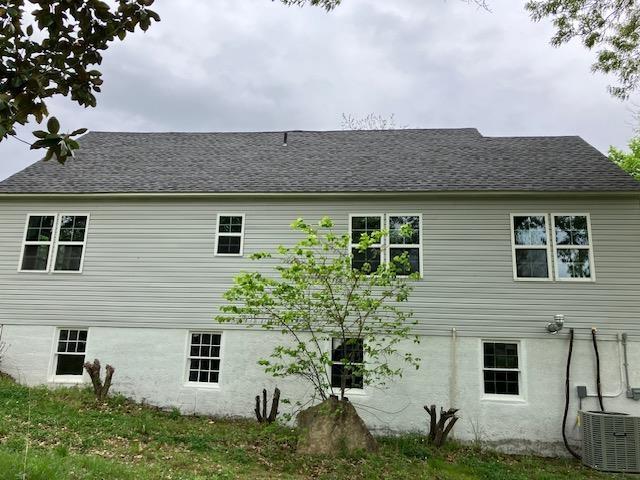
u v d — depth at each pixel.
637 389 10.71
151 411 11.44
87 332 12.62
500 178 12.56
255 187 12.98
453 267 11.88
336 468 8.08
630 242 11.45
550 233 11.77
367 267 9.83
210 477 6.80
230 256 12.62
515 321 11.42
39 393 11.00
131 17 3.33
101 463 6.27
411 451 9.75
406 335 10.69
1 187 13.44
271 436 9.76
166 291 12.59
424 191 12.16
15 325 12.62
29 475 5.04
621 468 9.45
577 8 10.31
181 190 12.98
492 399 11.12
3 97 2.52
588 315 11.23
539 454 10.70
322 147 16.14
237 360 11.99
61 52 3.11
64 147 2.63
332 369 11.73
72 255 13.02
